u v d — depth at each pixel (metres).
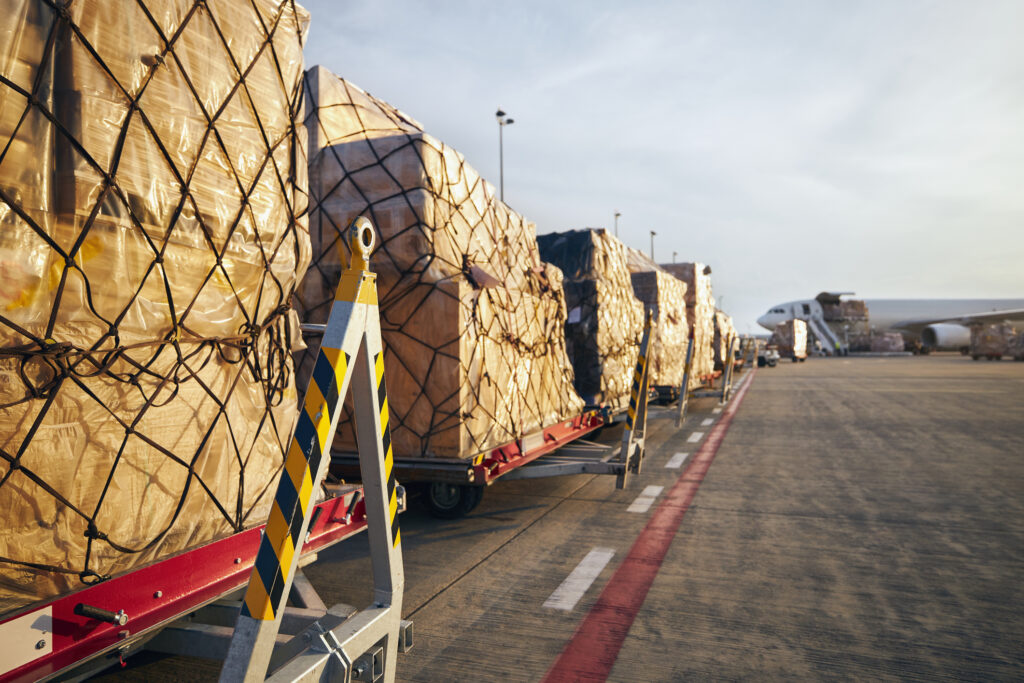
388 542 1.93
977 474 6.95
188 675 2.79
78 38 1.71
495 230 5.38
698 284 16.47
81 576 1.74
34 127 1.62
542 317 6.17
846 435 9.91
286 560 1.49
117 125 1.80
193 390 2.11
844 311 64.56
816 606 3.49
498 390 5.04
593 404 8.18
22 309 1.58
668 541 4.65
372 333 1.77
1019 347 38.38
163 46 1.95
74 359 1.71
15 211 1.56
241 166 2.26
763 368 34.81
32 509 1.63
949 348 59.69
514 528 4.99
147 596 1.92
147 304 1.91
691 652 2.96
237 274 2.26
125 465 1.87
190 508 2.10
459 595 3.64
